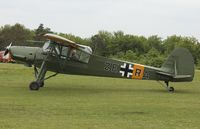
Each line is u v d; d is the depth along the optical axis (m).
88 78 44.81
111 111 20.09
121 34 151.00
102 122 16.70
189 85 38.97
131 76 32.88
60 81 39.66
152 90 32.81
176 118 18.34
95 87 34.19
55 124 15.90
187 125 16.47
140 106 22.34
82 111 19.81
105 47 146.25
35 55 31.78
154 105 22.94
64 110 19.98
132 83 39.34
